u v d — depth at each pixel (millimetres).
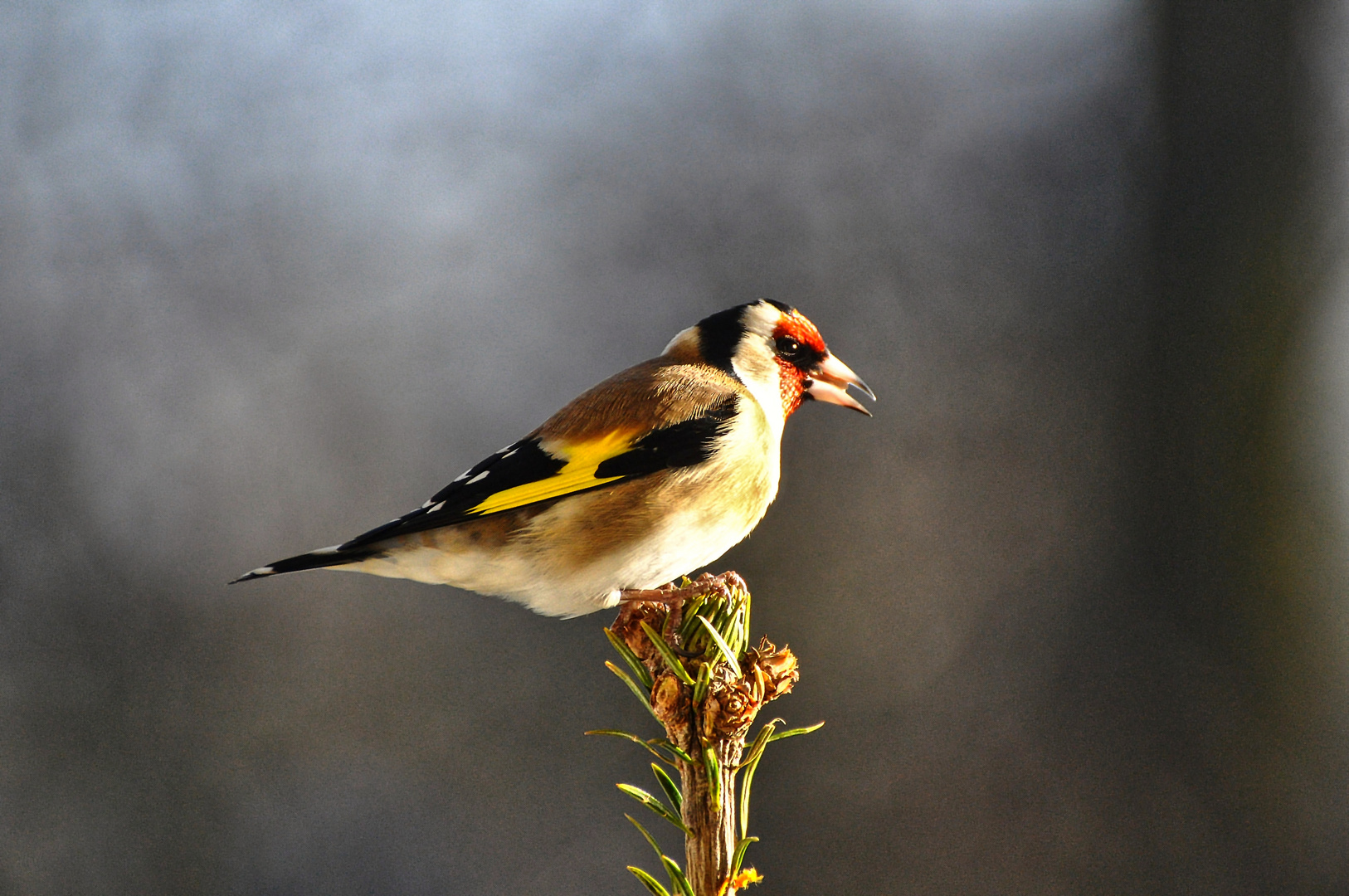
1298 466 9148
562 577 5648
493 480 5684
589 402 5891
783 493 11094
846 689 10086
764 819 9625
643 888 10336
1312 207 9312
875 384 11461
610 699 11391
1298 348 9234
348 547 5645
